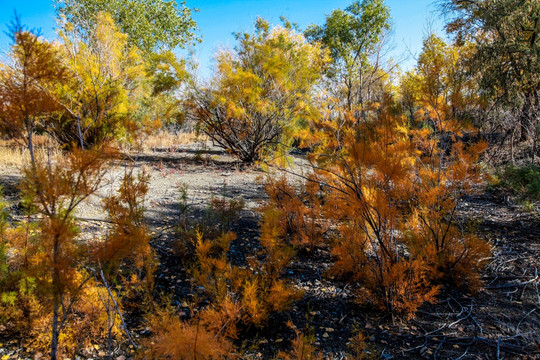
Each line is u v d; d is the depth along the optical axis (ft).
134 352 7.00
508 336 7.70
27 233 7.94
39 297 7.09
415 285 8.49
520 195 17.71
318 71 28.32
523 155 24.41
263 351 7.26
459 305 9.07
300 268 10.96
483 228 14.05
